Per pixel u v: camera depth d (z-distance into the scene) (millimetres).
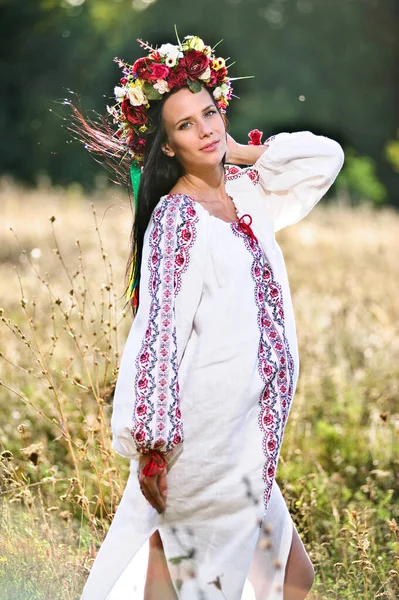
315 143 4648
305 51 39250
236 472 4172
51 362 8086
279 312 4340
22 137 33281
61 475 6242
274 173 4641
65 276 12102
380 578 5078
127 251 13305
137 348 4039
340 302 10820
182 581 4215
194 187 4434
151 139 4473
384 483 6488
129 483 4285
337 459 6652
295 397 7637
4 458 5422
